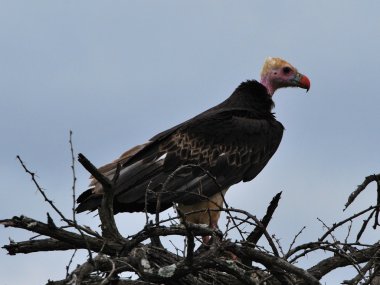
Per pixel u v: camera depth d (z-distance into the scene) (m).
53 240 13.80
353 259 13.36
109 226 13.59
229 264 12.65
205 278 14.05
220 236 13.38
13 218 13.11
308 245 13.39
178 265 12.47
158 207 13.77
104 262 12.57
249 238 15.93
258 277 13.76
